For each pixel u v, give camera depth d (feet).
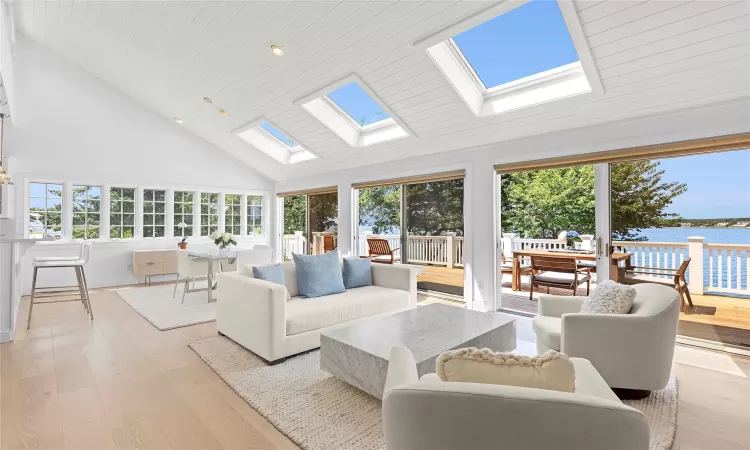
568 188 24.79
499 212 15.03
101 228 20.17
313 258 12.29
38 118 18.29
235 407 7.31
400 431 3.00
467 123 14.05
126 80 19.17
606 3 8.41
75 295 17.53
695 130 10.30
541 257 16.69
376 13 10.46
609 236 12.28
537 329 8.70
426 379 3.87
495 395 2.74
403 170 18.12
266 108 17.26
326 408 7.22
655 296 7.74
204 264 17.15
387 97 13.97
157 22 13.71
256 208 26.40
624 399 7.57
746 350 10.12
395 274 13.26
